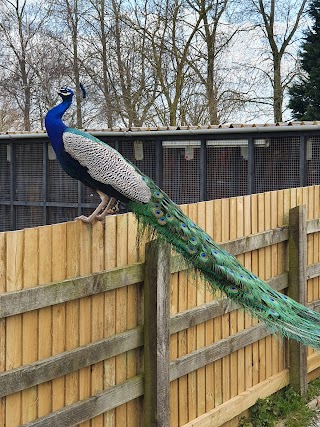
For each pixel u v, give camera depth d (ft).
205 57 57.77
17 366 14.02
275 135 24.56
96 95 61.11
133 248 15.66
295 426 18.45
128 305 15.66
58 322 14.57
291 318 15.65
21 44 69.41
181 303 16.57
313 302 20.21
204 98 57.93
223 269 15.30
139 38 59.36
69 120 61.52
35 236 14.16
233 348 17.69
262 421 18.29
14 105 70.79
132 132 26.53
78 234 14.78
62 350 14.65
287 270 19.36
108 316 15.33
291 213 19.24
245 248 17.89
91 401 14.99
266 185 24.90
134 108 57.88
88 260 14.94
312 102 62.28
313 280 20.43
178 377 16.46
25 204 30.01
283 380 19.29
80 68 62.64
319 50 61.87
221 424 17.43
